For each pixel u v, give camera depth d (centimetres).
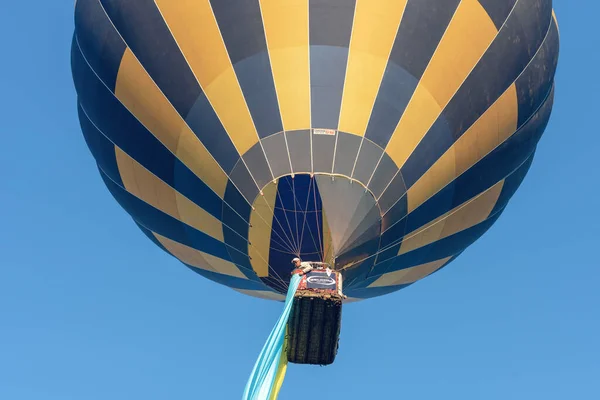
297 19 2048
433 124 2081
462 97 2111
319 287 1838
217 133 2050
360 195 2003
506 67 2167
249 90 2031
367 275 2183
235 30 2055
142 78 2128
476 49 2122
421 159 2078
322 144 1997
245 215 2041
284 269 2058
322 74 2023
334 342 1873
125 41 2155
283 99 2014
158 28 2109
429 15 2084
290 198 1994
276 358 1822
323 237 1997
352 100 2019
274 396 1819
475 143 2162
